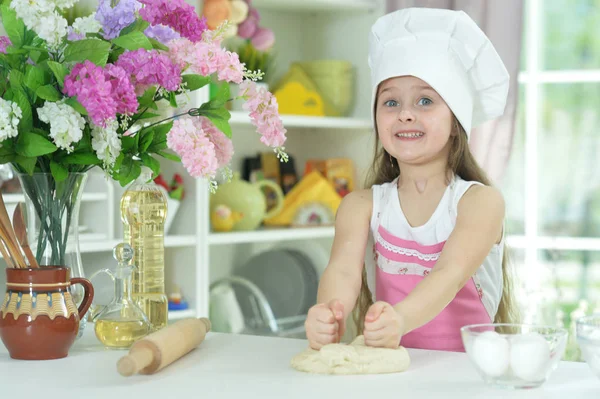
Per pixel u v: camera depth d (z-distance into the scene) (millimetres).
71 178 1331
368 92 3430
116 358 1258
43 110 1224
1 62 1305
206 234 2863
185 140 1271
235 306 3104
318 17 3590
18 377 1126
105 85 1206
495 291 1746
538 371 1032
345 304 1550
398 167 1877
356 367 1128
